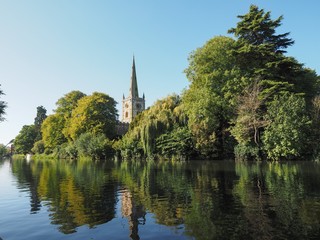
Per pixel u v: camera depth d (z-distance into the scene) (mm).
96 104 71750
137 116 60906
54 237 9211
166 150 48094
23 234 9578
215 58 42531
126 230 9711
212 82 41500
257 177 21328
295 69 39062
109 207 12969
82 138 63219
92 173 28453
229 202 13133
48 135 82812
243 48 38844
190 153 46562
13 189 18938
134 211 12133
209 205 12688
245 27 40750
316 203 12508
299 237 8531
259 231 9117
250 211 11430
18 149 121250
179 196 14977
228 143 43906
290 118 33875
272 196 14148
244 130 36875
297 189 15867
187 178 22047
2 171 34656
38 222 10867
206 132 43469
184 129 47281
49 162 58844
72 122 71938
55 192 17266
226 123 44500
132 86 135125
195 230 9430
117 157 57656
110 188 18234
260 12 40844
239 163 35875
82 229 9930
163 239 8750
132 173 27062
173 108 54094
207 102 40594
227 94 39062
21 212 12422
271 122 35594
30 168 40000
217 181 19906
